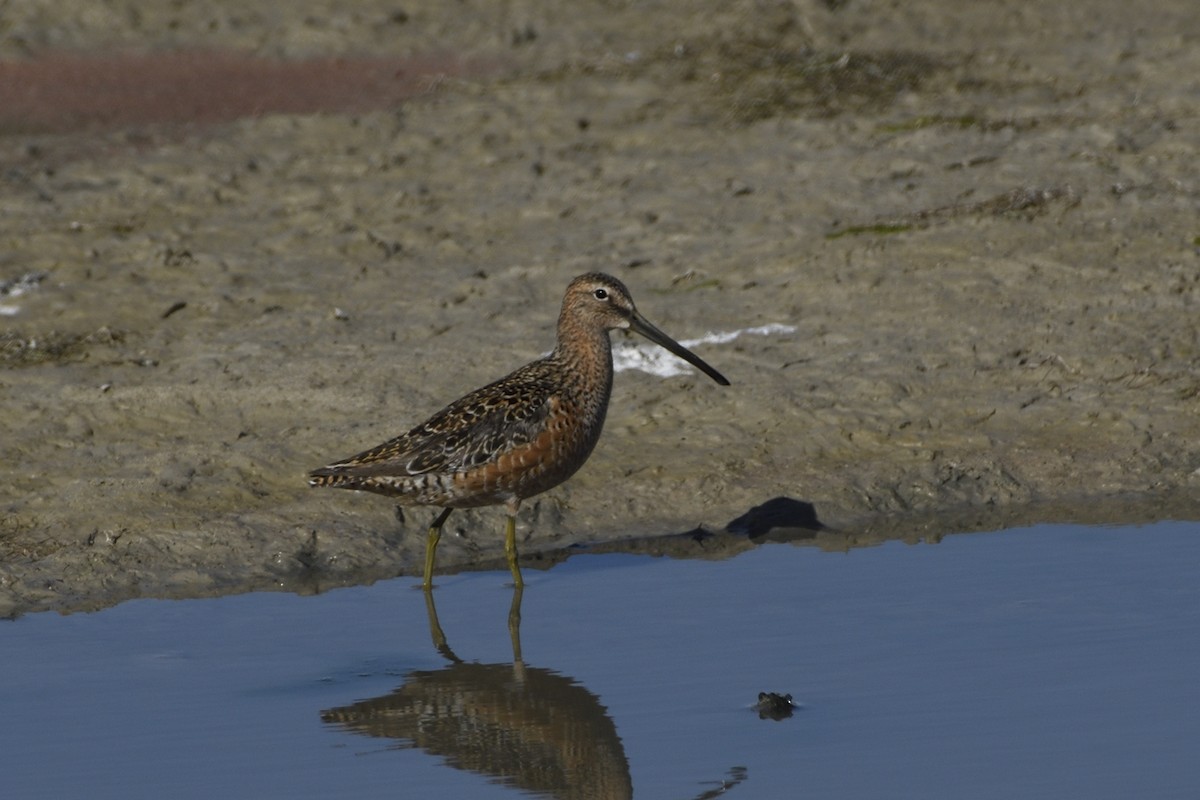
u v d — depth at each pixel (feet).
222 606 41.50
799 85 80.69
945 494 47.34
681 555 44.52
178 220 68.13
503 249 64.59
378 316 58.75
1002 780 31.63
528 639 39.17
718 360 54.70
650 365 54.80
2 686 36.76
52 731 34.60
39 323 58.54
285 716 35.40
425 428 41.29
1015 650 37.50
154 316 59.11
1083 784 31.48
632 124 77.36
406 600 41.93
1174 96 75.61
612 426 51.01
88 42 94.73
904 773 32.07
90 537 44.24
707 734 33.94
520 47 90.07
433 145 76.18
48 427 50.67
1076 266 58.90
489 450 40.93
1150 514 45.98
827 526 46.06
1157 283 57.36
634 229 65.41
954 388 52.19
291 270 63.05
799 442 49.60
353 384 53.01
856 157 70.85
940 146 71.41
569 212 67.77
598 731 34.35
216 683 37.06
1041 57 84.28
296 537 44.57
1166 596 40.34
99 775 32.58
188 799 31.55
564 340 43.19
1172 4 93.09
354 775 32.65
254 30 95.86
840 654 37.68
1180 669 36.27
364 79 86.58
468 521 46.03
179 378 53.83
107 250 64.75
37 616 40.83
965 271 59.31
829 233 63.31
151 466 47.85
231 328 58.03
